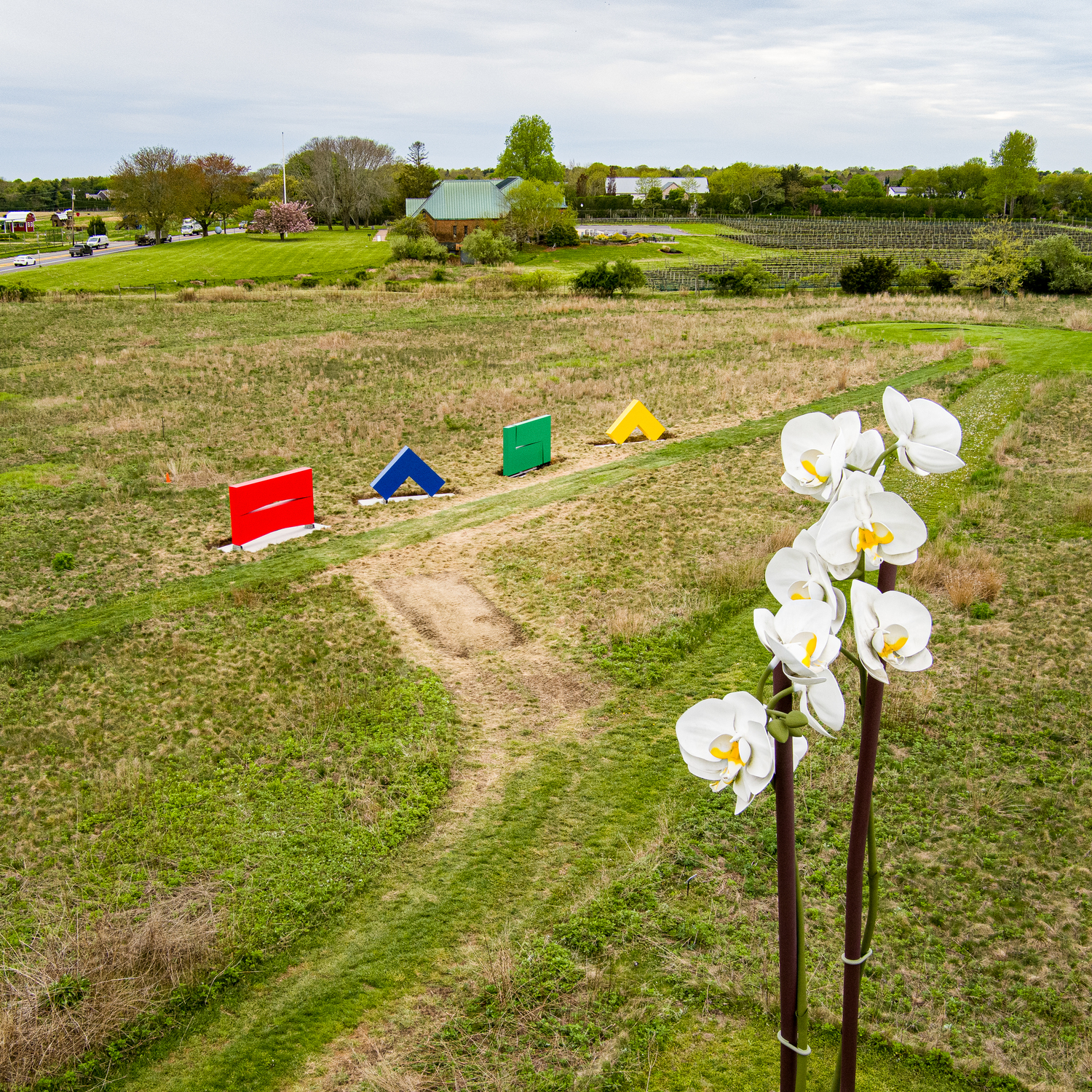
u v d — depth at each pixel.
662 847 9.12
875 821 9.41
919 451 2.67
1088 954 7.71
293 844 9.29
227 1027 7.20
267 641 13.58
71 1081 6.72
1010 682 11.95
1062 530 17.00
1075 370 30.62
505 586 15.48
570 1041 6.98
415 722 11.44
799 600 2.62
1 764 10.62
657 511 18.77
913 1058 6.77
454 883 8.77
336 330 44.31
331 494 20.42
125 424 25.47
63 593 15.28
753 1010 7.23
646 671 12.60
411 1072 6.73
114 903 8.44
